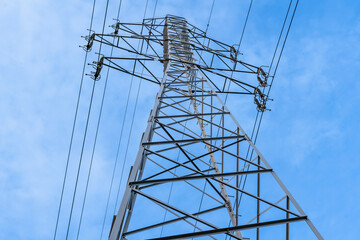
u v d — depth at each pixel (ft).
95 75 67.46
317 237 27.66
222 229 27.99
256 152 40.04
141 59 68.95
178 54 79.71
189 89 71.56
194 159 48.01
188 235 27.43
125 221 30.55
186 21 94.53
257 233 35.09
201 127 57.31
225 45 80.53
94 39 67.82
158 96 51.16
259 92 68.95
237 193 39.32
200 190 44.37
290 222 29.27
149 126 41.50
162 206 32.78
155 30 82.58
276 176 35.63
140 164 35.70
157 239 27.07
